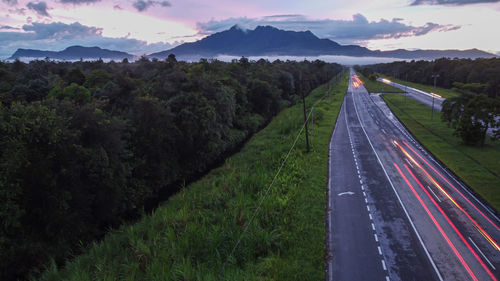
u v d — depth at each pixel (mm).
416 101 108125
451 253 24047
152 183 42969
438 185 36906
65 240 28250
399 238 26078
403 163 45062
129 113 44062
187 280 20312
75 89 44000
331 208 31547
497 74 115188
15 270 24703
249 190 36688
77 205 29781
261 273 21500
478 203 32219
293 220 28453
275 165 44625
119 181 35250
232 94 66000
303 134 61844
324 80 194750
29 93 46844
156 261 22609
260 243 24734
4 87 51250
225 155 59188
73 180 29438
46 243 27266
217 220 29766
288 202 31469
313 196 33438
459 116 59531
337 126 71688
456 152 49000
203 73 76250
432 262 23016
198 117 48875
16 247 24891
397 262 23062
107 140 33719
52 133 27203
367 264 22891
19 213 24594
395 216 29766
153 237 27031
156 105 43094
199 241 25281
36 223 27516
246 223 27625
